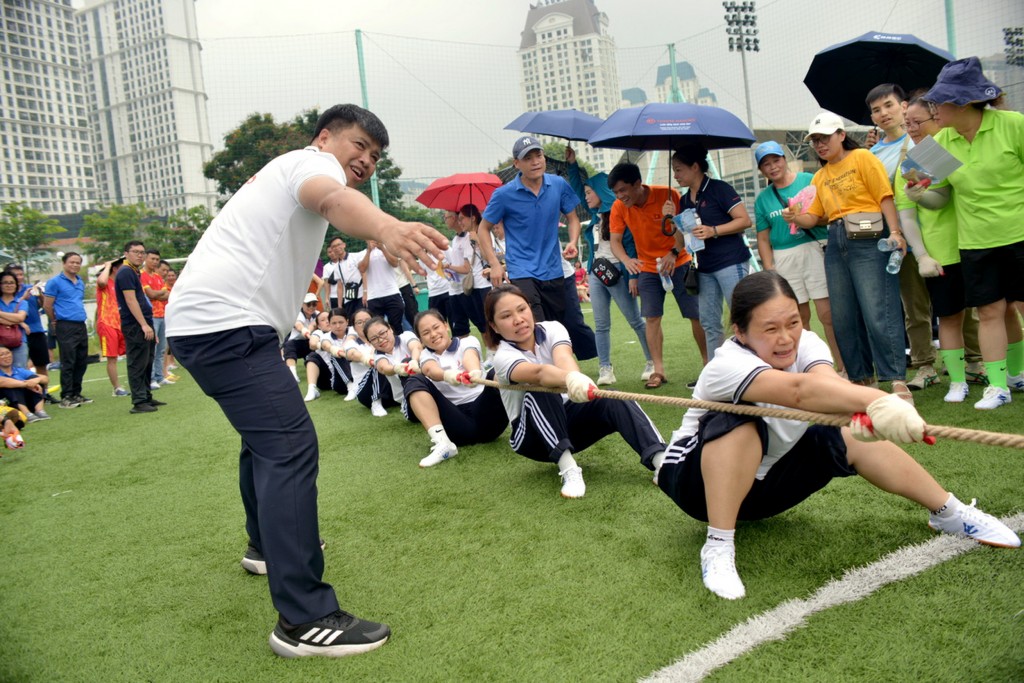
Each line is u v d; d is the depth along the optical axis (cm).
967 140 381
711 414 239
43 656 237
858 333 445
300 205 227
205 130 2077
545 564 264
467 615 233
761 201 498
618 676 190
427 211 1275
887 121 456
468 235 798
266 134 1491
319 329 771
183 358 226
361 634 221
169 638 242
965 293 394
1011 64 1015
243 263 225
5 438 564
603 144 557
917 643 189
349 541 311
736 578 229
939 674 176
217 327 221
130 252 723
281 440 226
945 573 222
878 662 184
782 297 217
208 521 360
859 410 189
